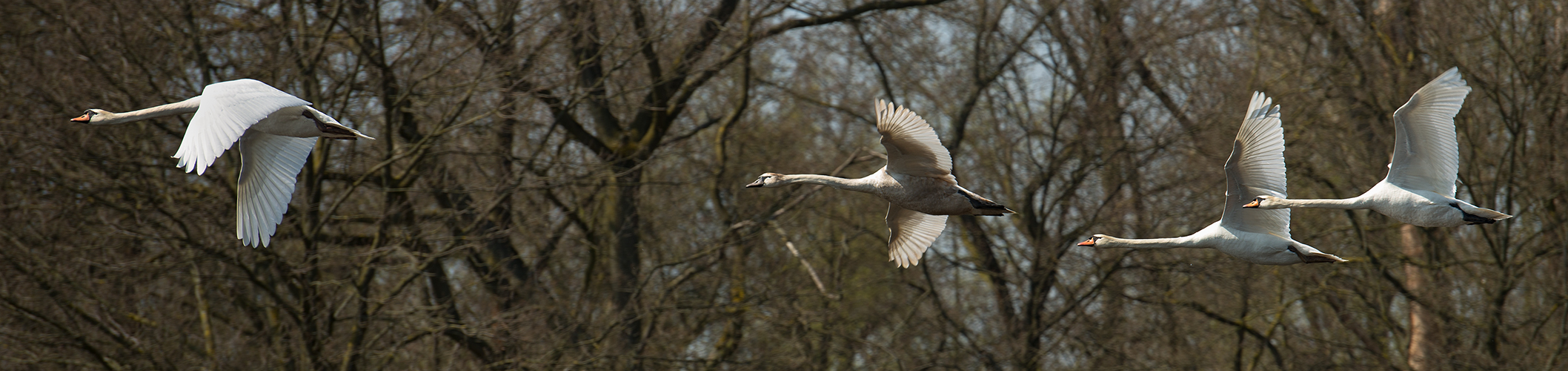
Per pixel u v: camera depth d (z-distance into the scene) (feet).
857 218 76.18
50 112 48.01
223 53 50.39
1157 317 70.38
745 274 67.56
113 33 47.62
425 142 53.16
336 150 54.34
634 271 63.72
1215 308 73.92
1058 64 73.31
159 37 49.21
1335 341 68.54
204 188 52.75
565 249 62.95
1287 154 70.18
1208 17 71.61
